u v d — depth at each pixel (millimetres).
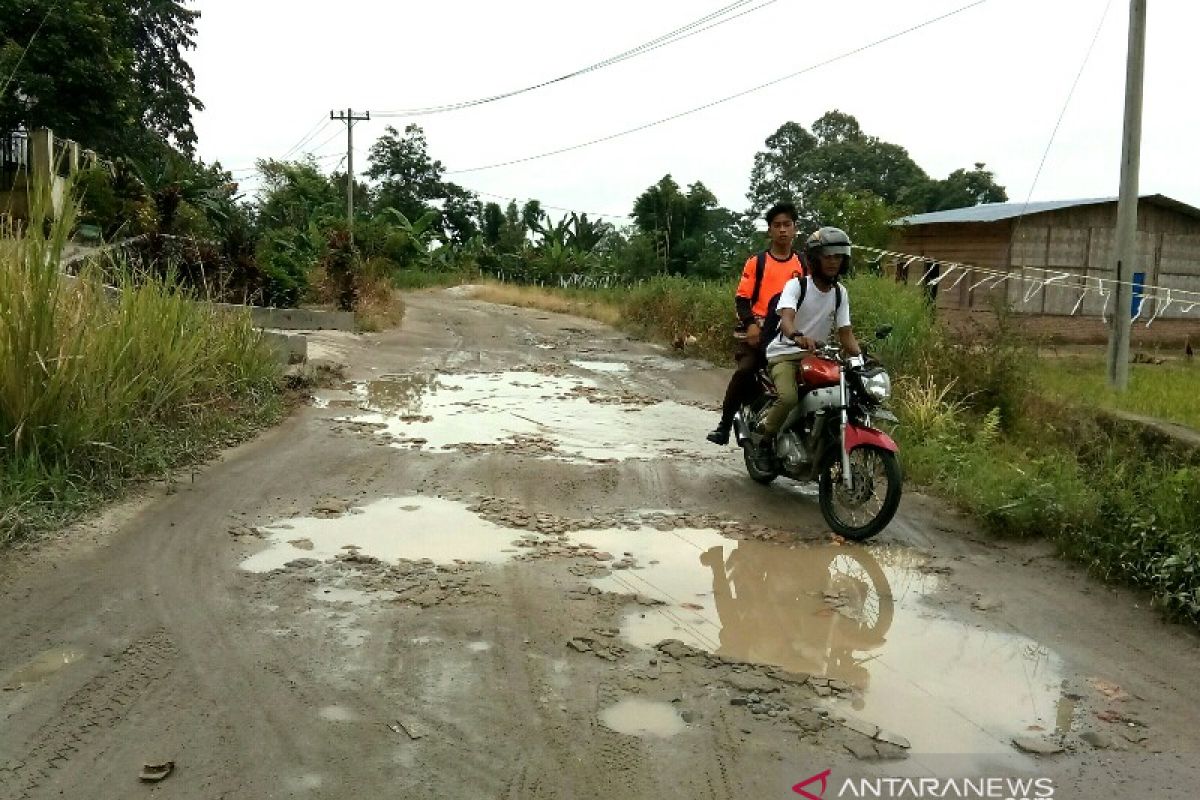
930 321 10320
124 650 3578
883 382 5418
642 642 3811
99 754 2869
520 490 6145
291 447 7094
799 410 5914
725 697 3359
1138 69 10523
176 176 20812
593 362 13680
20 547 4578
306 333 13875
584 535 5266
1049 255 17359
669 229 32656
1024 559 5113
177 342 7156
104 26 20031
